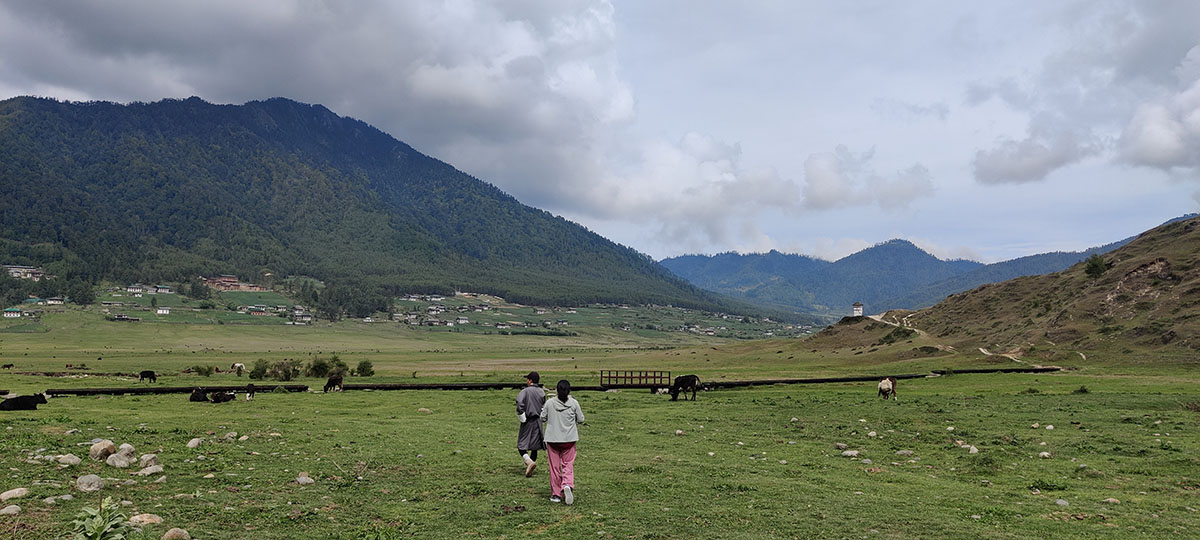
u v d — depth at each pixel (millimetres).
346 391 53469
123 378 74125
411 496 13492
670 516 12297
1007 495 15086
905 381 65875
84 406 33656
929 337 124688
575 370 113812
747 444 22984
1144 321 89500
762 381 61906
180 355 178250
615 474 16547
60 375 78000
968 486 16156
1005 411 33000
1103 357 83188
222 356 176625
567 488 13117
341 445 20109
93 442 18188
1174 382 55750
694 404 39812
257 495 13078
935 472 18234
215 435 21391
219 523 10992
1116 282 105625
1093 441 23188
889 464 19469
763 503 13539
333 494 13484
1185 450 20891
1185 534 11914
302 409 34656
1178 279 96938
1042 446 22047
